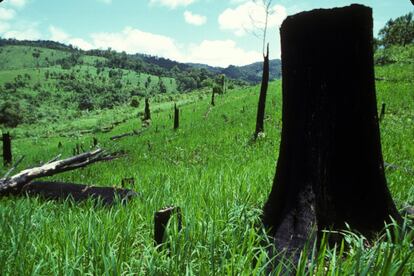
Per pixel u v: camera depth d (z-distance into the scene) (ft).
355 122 11.44
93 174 43.19
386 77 152.97
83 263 9.67
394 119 82.99
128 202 17.12
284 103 12.32
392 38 361.51
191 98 392.88
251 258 8.75
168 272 8.75
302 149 11.74
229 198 14.80
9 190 22.63
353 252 9.16
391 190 17.16
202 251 9.96
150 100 502.79
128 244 10.46
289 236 10.71
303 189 11.45
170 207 11.75
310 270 7.66
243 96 202.49
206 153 59.36
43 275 9.32
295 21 11.72
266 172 22.49
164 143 81.71
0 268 9.48
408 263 8.73
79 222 12.88
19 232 12.34
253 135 68.59
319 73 11.53
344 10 11.13
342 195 11.34
